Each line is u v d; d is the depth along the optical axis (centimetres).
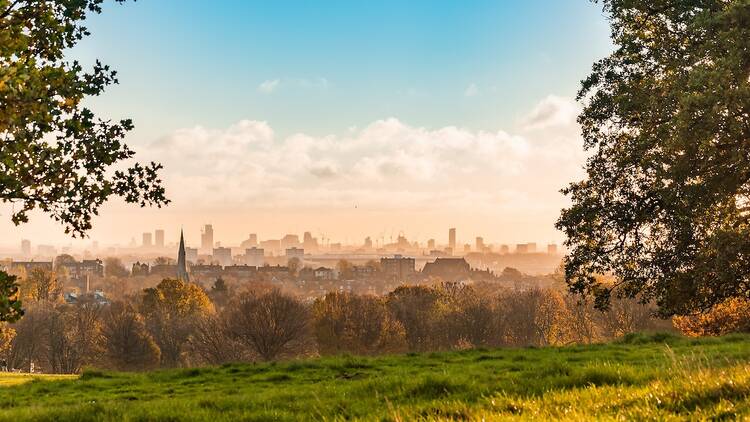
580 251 2716
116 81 1278
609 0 2673
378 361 2069
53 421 1028
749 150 2155
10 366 8206
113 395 1672
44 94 1016
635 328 8262
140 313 9938
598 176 2688
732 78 1959
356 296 8862
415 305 9444
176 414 995
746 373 754
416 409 845
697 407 640
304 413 974
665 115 2245
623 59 2612
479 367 1750
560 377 1042
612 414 655
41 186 1147
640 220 2514
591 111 2648
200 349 7931
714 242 2123
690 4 2356
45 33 1232
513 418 673
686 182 2233
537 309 9975
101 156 1199
